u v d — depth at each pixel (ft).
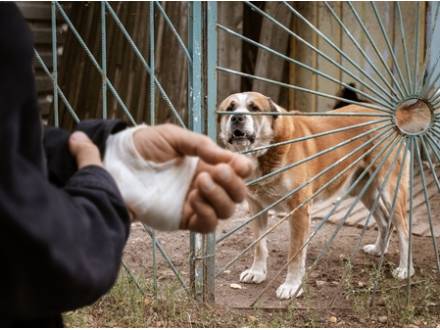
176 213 3.33
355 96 23.38
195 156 3.37
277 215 19.42
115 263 2.90
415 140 12.40
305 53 23.58
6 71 2.70
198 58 11.96
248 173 3.26
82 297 2.76
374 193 15.80
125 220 3.07
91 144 3.40
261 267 14.90
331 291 14.10
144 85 22.98
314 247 16.97
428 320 12.75
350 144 15.60
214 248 12.92
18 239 2.51
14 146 2.57
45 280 2.61
